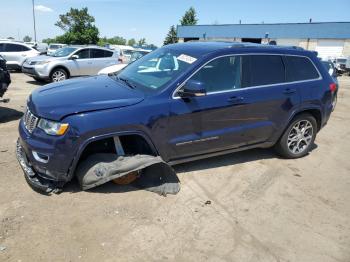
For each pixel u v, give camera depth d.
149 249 3.20
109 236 3.34
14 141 5.64
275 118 5.12
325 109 5.71
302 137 5.69
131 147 4.27
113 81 4.71
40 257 3.00
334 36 41.72
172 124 4.17
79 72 13.62
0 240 3.16
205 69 4.41
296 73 5.34
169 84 4.18
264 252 3.31
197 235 3.47
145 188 4.24
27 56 17.20
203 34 53.06
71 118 3.64
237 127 4.75
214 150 4.70
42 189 3.91
